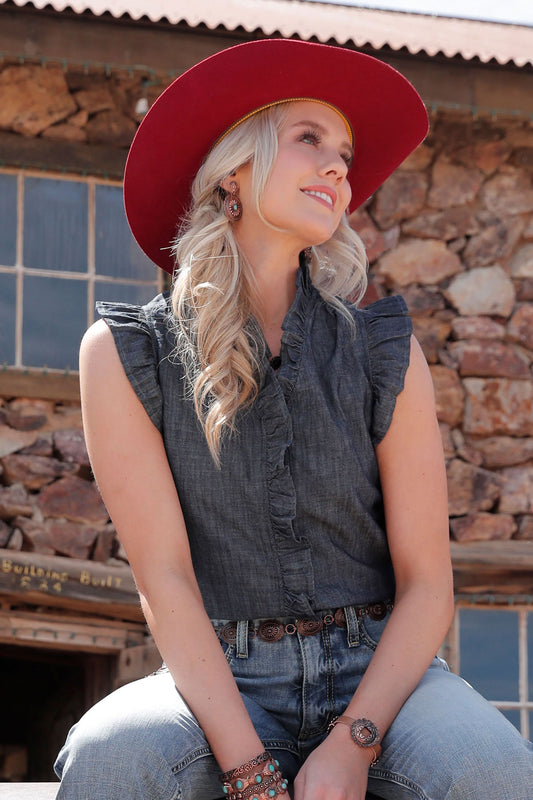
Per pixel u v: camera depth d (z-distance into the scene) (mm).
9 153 6305
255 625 1962
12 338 6246
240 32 6148
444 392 6547
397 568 2037
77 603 6020
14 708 8359
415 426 2064
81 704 7242
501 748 1704
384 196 6699
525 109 6504
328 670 1933
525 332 6691
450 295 6676
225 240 2127
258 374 2027
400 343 2098
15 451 6070
